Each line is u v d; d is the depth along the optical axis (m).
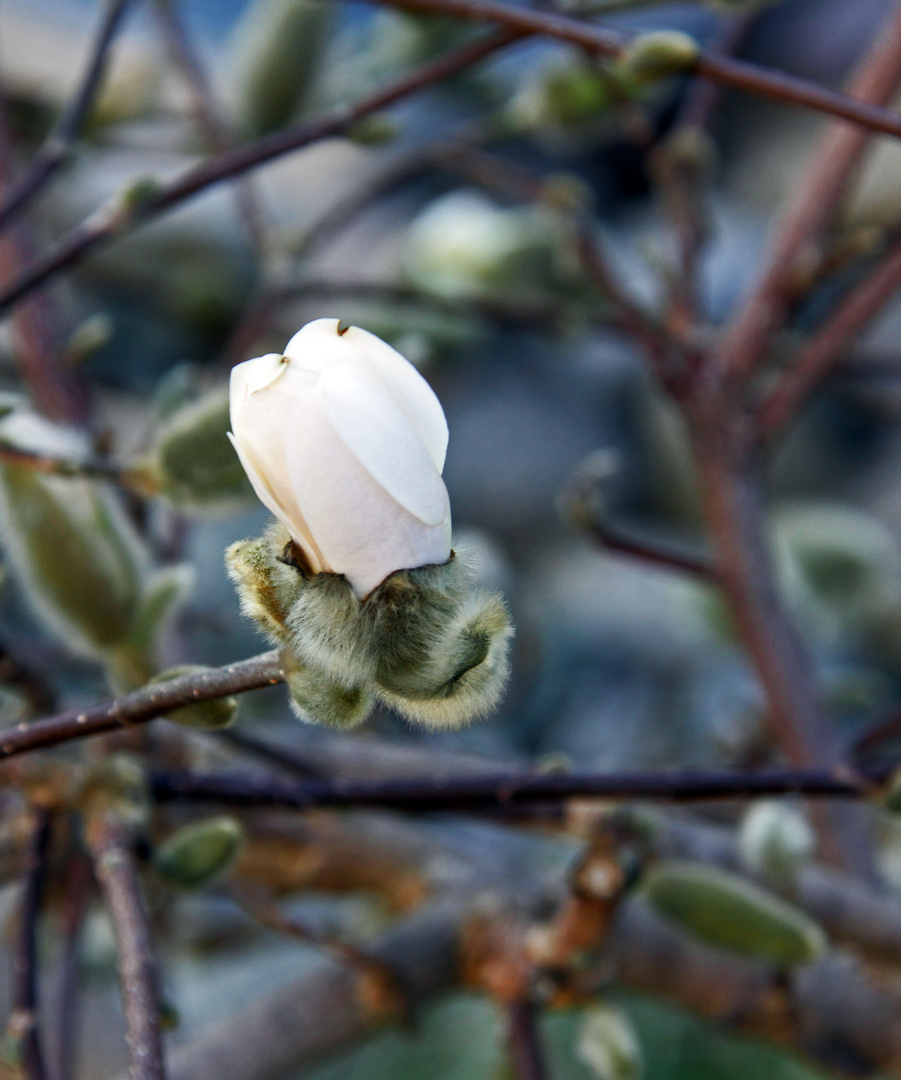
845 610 0.97
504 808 0.67
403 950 0.70
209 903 0.92
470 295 0.91
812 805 0.77
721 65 0.65
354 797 0.65
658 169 0.81
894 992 0.71
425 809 0.65
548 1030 1.06
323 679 0.58
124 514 0.66
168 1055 0.69
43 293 0.78
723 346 0.81
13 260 0.78
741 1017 0.71
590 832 0.65
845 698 0.86
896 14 0.73
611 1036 0.67
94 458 0.64
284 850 0.74
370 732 0.75
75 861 0.66
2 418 0.63
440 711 0.58
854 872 0.76
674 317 0.81
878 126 0.64
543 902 0.70
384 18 0.88
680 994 0.72
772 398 0.80
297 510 0.57
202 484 0.64
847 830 0.77
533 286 0.91
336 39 0.88
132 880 0.63
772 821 0.68
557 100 0.82
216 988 1.21
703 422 0.80
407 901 0.75
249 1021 0.69
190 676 0.58
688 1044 1.17
